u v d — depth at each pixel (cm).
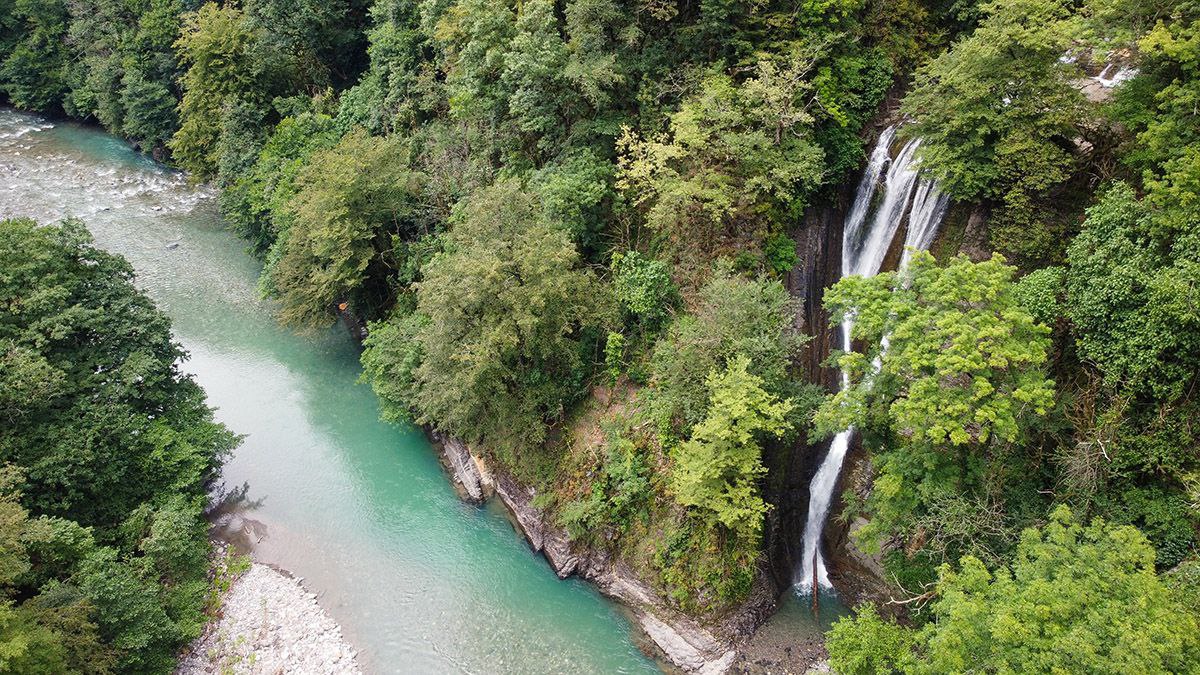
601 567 2839
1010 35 2314
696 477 2319
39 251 2900
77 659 2145
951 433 1827
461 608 2789
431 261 3478
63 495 2695
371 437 3691
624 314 3028
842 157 3006
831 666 2141
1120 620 1512
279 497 3322
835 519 2805
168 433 3011
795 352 2564
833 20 2889
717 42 2992
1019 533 2044
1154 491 1991
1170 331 1891
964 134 2520
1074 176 2405
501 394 2964
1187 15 2064
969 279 1980
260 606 2792
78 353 2923
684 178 2875
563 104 3150
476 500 3266
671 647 2588
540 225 2892
